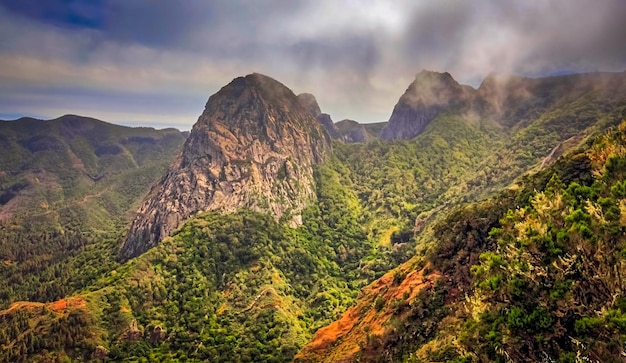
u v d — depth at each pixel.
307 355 57.94
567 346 20.56
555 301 21.06
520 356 21.16
